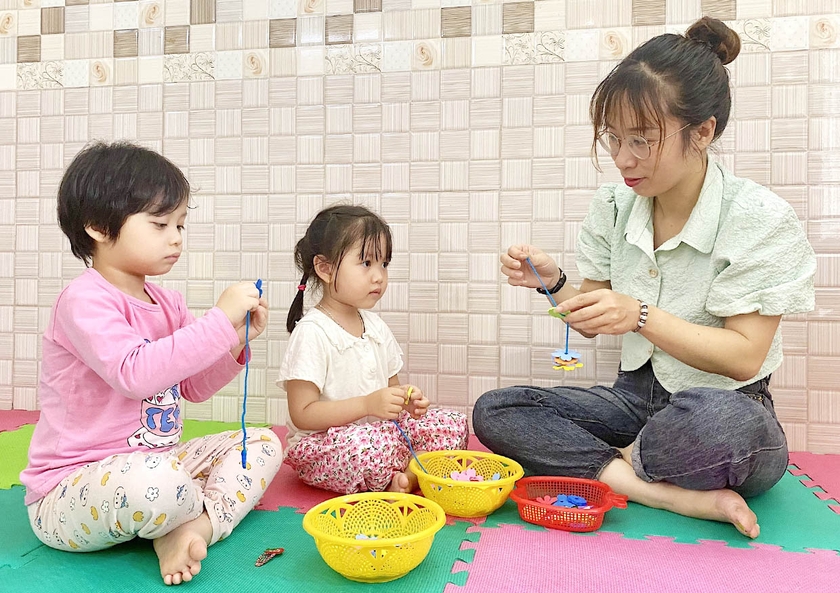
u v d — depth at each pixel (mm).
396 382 1635
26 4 1963
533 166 1724
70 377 1058
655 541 1063
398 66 1788
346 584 914
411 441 1413
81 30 1952
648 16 1666
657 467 1171
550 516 1123
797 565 969
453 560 989
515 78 1730
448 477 1349
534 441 1295
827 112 1593
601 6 1686
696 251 1293
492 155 1744
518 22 1728
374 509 1129
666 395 1338
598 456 1263
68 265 1953
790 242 1202
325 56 1826
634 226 1357
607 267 1497
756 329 1202
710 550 1023
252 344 1859
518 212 1733
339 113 1821
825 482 1382
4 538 1073
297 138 1842
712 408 1105
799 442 1620
